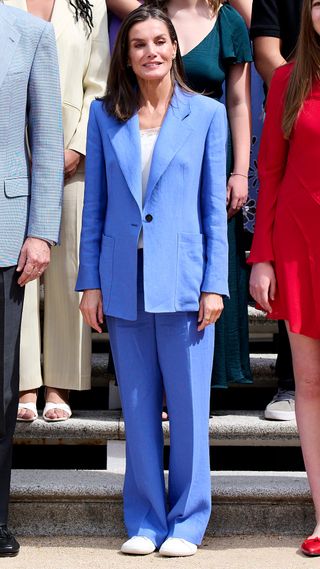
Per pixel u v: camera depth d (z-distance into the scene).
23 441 5.72
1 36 4.82
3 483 4.93
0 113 4.80
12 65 4.82
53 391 5.77
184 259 4.88
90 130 5.04
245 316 5.88
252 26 5.80
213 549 5.01
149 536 4.94
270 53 5.73
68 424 5.63
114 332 5.01
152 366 5.00
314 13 4.65
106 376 6.09
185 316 4.91
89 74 5.83
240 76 5.81
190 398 4.93
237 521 5.23
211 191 4.95
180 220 4.89
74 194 5.75
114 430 5.63
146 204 4.86
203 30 5.69
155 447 5.00
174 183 4.88
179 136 4.89
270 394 6.38
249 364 5.88
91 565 4.78
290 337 5.04
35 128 4.93
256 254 4.96
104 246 4.98
